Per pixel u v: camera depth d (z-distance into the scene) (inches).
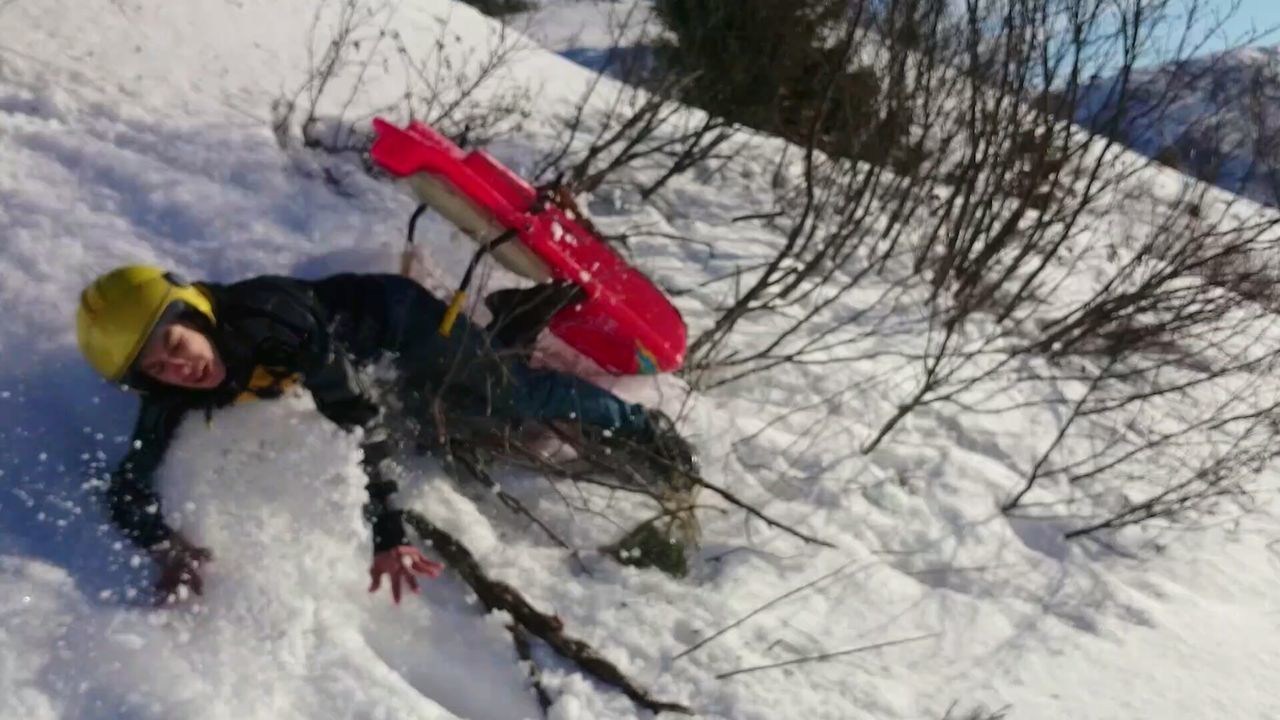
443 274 130.7
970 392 156.9
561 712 90.7
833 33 202.5
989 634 115.2
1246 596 136.0
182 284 91.7
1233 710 112.8
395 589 93.3
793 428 137.5
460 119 177.6
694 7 207.3
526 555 105.3
